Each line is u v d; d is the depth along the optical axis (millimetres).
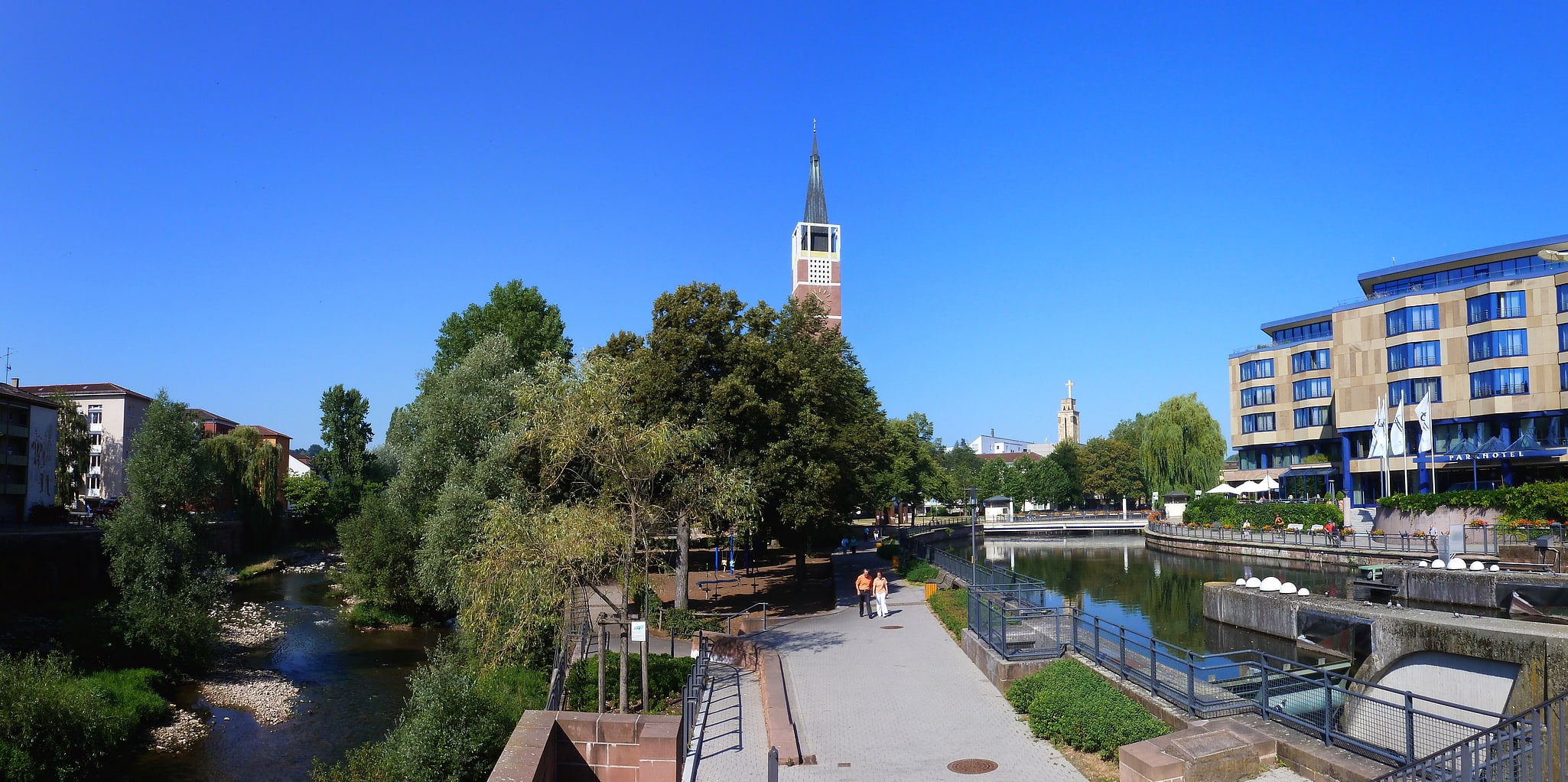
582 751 13188
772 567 58125
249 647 38781
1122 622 39562
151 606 32938
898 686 21547
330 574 63719
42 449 64875
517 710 21375
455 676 20375
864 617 33844
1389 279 85500
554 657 25219
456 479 35406
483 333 58250
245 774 23406
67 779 22641
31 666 24203
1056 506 142875
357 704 29766
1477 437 68688
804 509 35844
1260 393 96000
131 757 24609
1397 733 13289
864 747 16500
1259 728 14305
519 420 30516
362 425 94000
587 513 19547
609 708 21141
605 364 22422
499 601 21250
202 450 39094
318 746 25547
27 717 22391
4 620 39562
